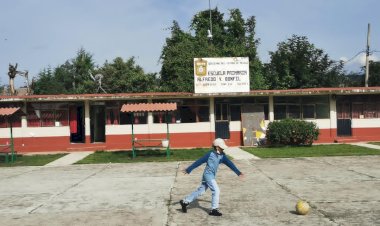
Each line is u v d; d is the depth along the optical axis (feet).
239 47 135.44
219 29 141.79
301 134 74.84
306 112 82.58
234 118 81.61
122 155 69.10
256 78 131.03
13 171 55.16
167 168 52.49
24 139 78.64
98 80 153.38
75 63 184.96
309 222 24.98
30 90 124.16
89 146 79.00
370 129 83.46
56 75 184.34
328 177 41.37
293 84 141.79
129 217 27.53
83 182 43.11
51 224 26.48
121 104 79.82
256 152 67.67
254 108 81.56
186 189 37.09
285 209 28.35
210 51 130.21
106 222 26.48
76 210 30.17
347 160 54.80
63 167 57.26
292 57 144.46
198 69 77.92
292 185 37.50
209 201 31.65
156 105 66.95
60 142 79.15
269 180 40.52
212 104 80.89
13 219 28.14
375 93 81.92
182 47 130.31
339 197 31.78
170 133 80.23
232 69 78.23
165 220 26.43
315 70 147.74
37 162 63.87
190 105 80.79
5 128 78.33
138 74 152.05
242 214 27.35
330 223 24.66
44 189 39.68
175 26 143.84
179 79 125.59
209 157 27.68
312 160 55.72
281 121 76.64
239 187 37.24
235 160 58.18
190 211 28.60
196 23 145.69
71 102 80.12
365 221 24.93
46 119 79.36
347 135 83.30
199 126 80.69
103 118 83.05
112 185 40.63
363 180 39.09
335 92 79.20
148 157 65.62
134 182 42.06
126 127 79.71
